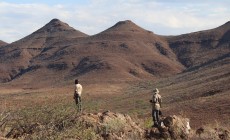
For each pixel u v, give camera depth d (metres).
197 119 47.91
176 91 79.62
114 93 110.81
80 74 169.88
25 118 11.54
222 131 18.61
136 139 15.57
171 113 54.03
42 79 174.50
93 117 15.57
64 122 11.69
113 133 15.14
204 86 73.25
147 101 74.94
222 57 164.00
